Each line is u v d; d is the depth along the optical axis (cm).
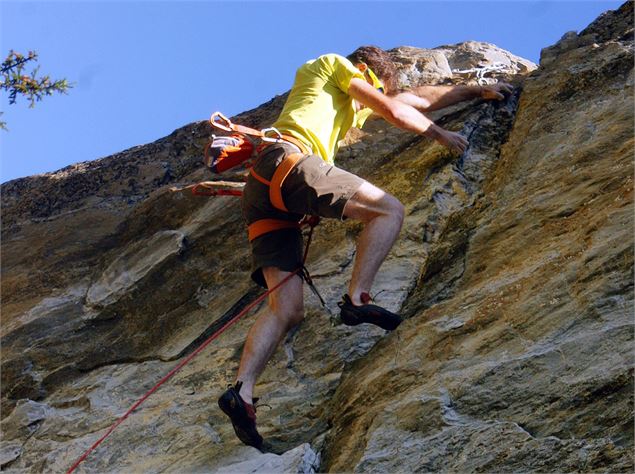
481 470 420
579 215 511
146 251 692
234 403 482
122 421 569
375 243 482
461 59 749
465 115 636
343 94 525
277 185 492
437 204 591
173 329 631
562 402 426
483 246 540
